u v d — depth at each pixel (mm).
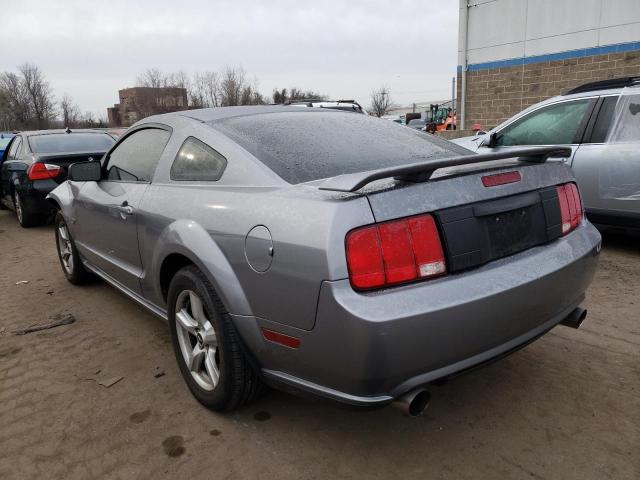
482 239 2086
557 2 10539
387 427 2482
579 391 2701
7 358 3305
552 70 10906
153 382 2945
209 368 2549
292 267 1968
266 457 2293
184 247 2479
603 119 4926
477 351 2043
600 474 2121
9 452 2373
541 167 2426
